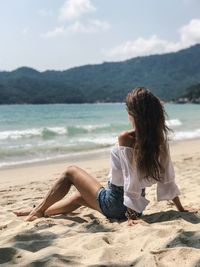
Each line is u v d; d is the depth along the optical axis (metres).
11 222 4.97
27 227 4.66
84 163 12.90
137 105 4.41
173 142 19.41
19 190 8.22
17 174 10.88
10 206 6.42
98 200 4.79
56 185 5.08
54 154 15.39
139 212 4.59
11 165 12.64
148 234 4.04
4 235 4.41
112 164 4.66
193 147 17.03
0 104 147.88
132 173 4.49
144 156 4.41
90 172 10.46
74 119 40.00
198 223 4.43
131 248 3.73
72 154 15.38
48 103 160.50
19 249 3.78
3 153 15.14
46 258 3.52
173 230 4.05
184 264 3.28
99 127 25.77
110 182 4.73
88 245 3.88
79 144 18.20
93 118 41.69
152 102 4.42
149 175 4.50
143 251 3.66
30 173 11.04
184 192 6.79
